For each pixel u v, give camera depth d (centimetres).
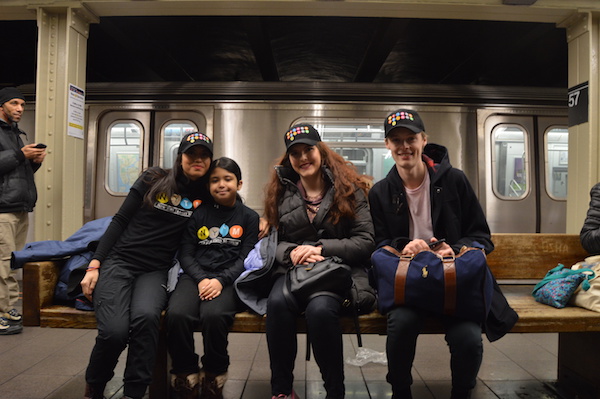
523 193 598
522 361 316
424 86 591
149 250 243
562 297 245
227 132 584
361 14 429
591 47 407
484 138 593
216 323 219
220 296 229
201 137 248
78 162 424
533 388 268
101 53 827
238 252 252
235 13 431
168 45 756
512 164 600
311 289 213
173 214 248
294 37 702
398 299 209
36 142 404
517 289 306
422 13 424
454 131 590
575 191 421
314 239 249
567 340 268
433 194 244
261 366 307
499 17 429
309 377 287
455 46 738
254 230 256
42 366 303
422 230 250
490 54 767
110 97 596
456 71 875
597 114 404
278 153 581
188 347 221
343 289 219
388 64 845
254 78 979
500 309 222
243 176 579
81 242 252
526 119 602
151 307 218
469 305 204
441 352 338
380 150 583
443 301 204
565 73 900
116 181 595
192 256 249
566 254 300
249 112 584
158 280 238
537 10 413
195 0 404
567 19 425
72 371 294
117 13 430
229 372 295
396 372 213
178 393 222
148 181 253
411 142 238
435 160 261
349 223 250
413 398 253
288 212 251
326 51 771
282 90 583
